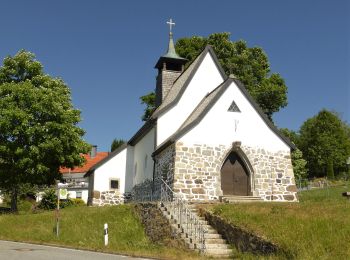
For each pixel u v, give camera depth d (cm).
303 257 1206
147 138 2955
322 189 4247
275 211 1669
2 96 3148
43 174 3189
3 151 3008
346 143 6675
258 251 1412
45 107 3111
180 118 2752
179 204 1866
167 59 3334
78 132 3350
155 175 2647
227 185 2383
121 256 1465
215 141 2367
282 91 4297
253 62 4353
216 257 1455
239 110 2448
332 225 1379
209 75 2872
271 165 2438
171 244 1664
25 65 3303
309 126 7031
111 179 3288
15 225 2361
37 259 1322
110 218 2184
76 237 1988
